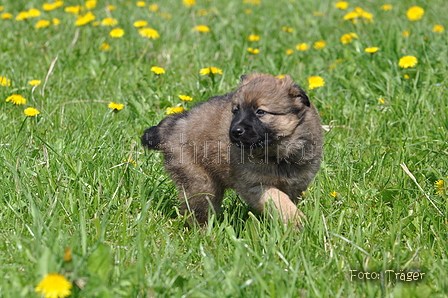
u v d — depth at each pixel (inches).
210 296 159.5
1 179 232.1
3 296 154.3
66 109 318.7
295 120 221.0
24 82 350.6
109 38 434.9
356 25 458.0
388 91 327.0
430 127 295.7
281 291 161.3
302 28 482.6
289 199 216.2
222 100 240.8
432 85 325.4
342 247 192.9
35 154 257.1
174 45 416.8
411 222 213.8
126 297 158.9
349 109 322.7
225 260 192.1
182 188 239.0
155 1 590.9
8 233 198.2
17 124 294.5
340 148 277.3
